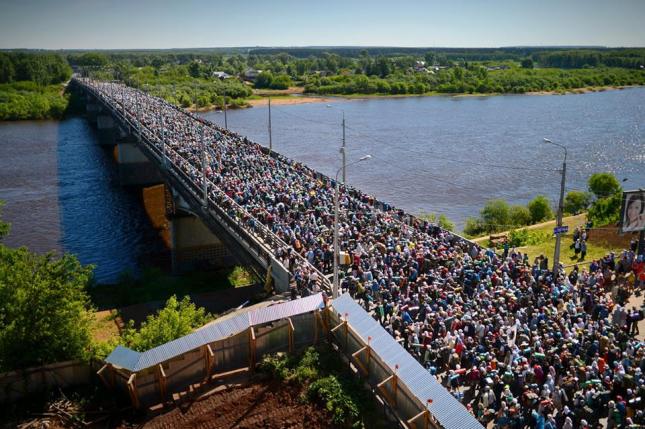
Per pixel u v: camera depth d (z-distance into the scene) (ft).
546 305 108.78
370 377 87.66
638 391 83.30
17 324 93.97
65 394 91.56
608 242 176.24
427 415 74.33
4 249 136.67
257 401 86.58
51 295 96.32
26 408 88.79
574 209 258.16
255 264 146.20
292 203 167.53
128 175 340.59
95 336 143.95
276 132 508.12
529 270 124.98
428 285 113.60
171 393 89.66
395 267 123.44
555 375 87.76
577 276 130.72
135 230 260.83
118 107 398.62
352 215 155.74
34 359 93.25
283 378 90.07
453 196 307.17
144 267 215.92
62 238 249.34
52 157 423.64
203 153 179.63
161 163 239.50
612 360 92.07
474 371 88.12
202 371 91.25
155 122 323.78
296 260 125.90
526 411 82.12
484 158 396.57
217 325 92.79
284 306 96.73
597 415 83.92
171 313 113.39
